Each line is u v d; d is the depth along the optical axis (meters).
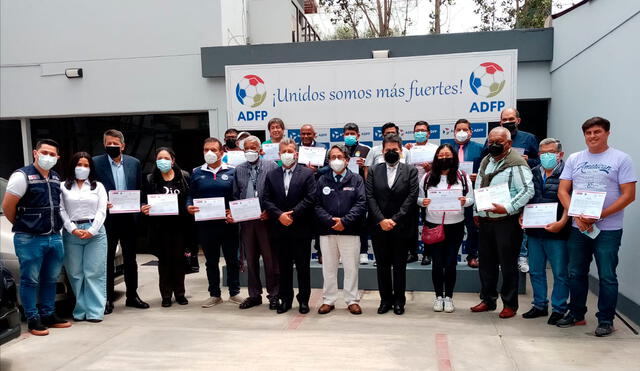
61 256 4.67
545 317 4.80
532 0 14.10
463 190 4.90
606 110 5.51
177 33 8.50
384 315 5.00
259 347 4.12
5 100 9.11
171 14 8.49
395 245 4.92
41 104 9.00
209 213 5.21
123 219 5.32
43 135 9.39
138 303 5.46
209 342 4.27
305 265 5.05
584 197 4.02
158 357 3.96
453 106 6.15
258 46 8.06
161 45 8.56
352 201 4.93
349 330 4.52
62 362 3.91
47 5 8.79
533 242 4.75
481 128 6.11
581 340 4.13
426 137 5.83
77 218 4.79
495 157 4.71
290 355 3.94
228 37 8.79
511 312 4.80
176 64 8.56
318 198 4.97
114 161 5.32
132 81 8.70
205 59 8.24
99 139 9.30
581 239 4.28
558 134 7.45
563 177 4.35
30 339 4.42
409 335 4.35
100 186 4.98
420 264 6.12
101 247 4.96
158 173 5.42
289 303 5.18
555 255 4.53
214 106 8.52
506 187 4.51
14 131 9.50
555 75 7.55
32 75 8.97
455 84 6.12
